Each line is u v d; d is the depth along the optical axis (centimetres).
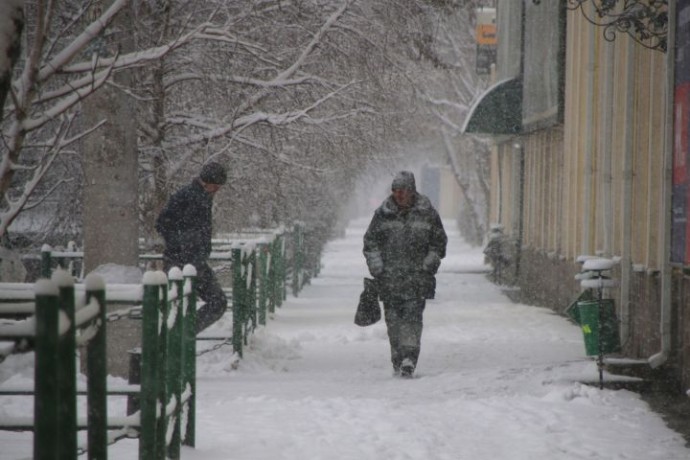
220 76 3856
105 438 1187
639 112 3216
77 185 4169
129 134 2919
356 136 4212
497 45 7769
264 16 3781
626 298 3216
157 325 1458
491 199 9019
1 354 941
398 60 4247
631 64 3206
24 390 1431
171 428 1683
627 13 2848
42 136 3850
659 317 2864
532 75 5919
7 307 1093
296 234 6216
